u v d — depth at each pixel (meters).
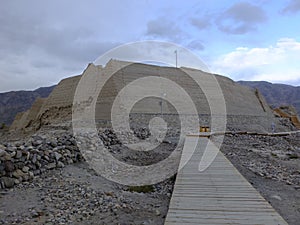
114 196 7.89
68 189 8.16
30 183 8.49
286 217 6.30
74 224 5.80
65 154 11.00
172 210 5.56
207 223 4.90
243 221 4.98
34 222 5.86
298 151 18.47
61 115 38.22
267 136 24.83
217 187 7.25
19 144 9.84
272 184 9.45
